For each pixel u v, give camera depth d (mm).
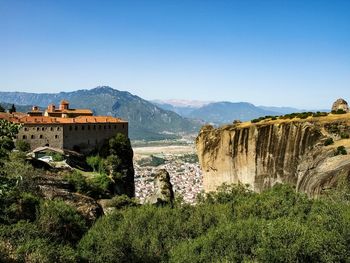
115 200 79125
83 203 66500
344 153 67938
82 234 54969
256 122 97938
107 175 103188
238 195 84562
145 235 57969
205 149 101875
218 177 99188
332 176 64500
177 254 50094
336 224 47312
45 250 39156
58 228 50375
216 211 68500
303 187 72562
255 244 46938
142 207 71188
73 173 84000
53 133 110938
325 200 59750
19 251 37812
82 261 46688
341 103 103500
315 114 92438
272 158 87125
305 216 60750
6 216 45906
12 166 62656
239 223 54500
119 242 51438
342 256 41906
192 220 63500
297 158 82625
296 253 41250
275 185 82188
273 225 46719
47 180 70375
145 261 52500
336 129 78875
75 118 120625
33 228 44062
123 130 127938
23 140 108000
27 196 51938
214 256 47625
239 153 93750
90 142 118750
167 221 62125
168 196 97562
